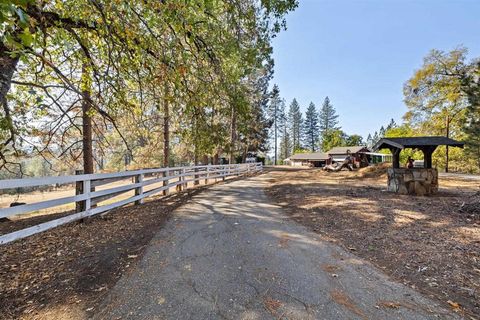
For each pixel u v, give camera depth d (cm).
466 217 536
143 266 328
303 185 1172
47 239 433
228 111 598
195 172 1223
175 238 440
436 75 2339
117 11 326
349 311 232
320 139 7419
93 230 485
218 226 516
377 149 982
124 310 233
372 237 436
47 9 385
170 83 451
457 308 238
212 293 262
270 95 3419
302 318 221
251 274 305
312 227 509
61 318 223
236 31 523
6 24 182
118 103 471
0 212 328
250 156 4141
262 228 502
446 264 329
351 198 777
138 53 394
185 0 315
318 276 301
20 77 511
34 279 294
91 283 285
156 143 1360
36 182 394
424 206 642
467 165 2298
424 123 2569
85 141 765
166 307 237
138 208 694
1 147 559
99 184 573
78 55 443
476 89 1560
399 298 254
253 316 223
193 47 468
